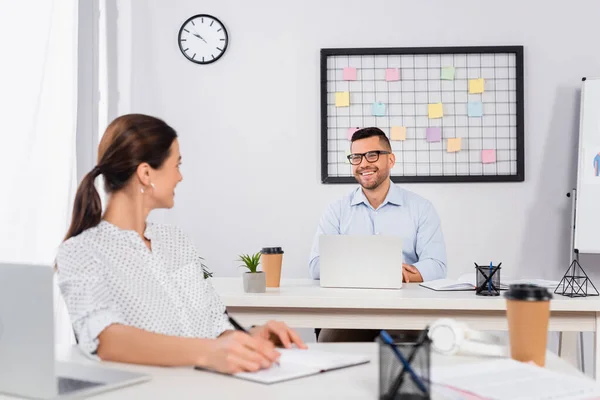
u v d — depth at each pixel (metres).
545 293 1.37
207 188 4.00
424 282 2.96
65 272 1.55
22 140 3.01
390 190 3.37
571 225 3.91
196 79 4.00
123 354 1.45
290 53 3.98
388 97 3.95
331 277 2.74
